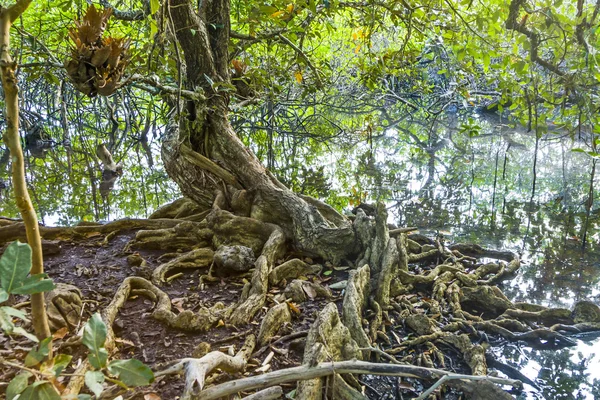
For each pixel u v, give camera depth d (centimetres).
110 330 360
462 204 861
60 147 1413
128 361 144
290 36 740
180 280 474
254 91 723
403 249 523
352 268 514
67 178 1077
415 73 863
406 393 343
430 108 1730
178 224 550
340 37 1445
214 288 462
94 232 571
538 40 514
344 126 1634
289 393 313
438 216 793
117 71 351
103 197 937
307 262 525
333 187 970
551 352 411
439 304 464
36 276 138
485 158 1224
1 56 150
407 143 1412
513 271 560
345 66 1589
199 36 577
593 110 566
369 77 796
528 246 660
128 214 834
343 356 358
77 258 513
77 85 346
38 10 948
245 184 589
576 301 498
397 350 391
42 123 1516
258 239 536
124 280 435
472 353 377
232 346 357
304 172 1093
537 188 968
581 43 499
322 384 312
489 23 500
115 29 861
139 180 1070
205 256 504
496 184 996
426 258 562
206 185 607
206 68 593
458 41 598
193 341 371
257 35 730
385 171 1102
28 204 160
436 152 1298
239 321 396
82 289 440
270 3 620
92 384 134
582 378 375
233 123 1393
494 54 543
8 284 135
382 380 355
